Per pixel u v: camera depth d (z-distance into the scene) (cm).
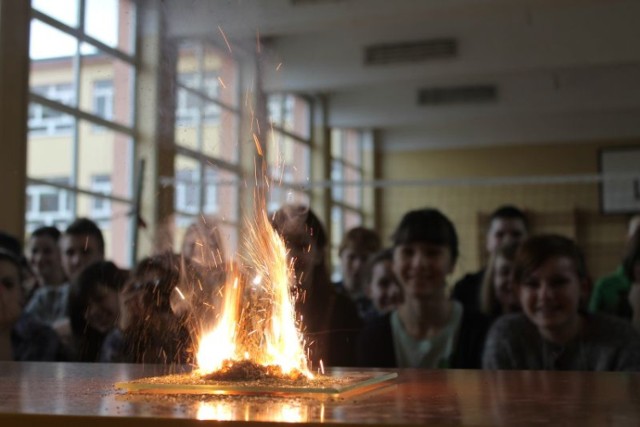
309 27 648
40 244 347
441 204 1185
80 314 222
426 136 1207
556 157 1152
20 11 494
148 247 470
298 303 190
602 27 759
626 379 120
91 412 80
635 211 1112
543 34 775
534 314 187
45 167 587
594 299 312
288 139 1006
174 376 111
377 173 1220
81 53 566
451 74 805
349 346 203
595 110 977
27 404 87
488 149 1181
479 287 286
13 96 493
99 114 614
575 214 1123
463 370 141
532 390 103
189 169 623
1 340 228
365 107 1051
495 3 620
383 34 821
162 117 350
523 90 974
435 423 71
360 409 81
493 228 359
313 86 838
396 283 283
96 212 631
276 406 84
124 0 315
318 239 196
